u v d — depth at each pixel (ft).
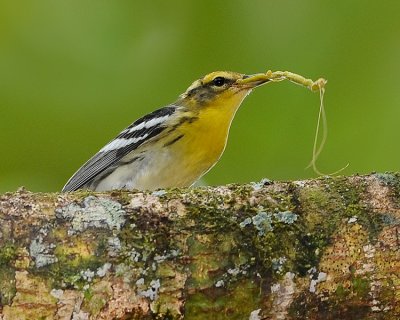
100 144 42.22
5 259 21.13
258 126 42.06
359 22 39.22
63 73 40.32
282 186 23.09
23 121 41.37
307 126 41.63
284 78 36.65
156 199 22.45
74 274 21.21
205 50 40.06
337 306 21.86
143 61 40.22
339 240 22.12
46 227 21.65
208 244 21.80
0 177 43.60
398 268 21.99
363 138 41.29
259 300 21.68
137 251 21.54
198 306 21.47
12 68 40.14
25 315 20.89
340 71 39.96
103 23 39.83
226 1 39.11
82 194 22.52
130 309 21.24
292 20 39.32
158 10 39.55
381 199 22.67
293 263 21.86
